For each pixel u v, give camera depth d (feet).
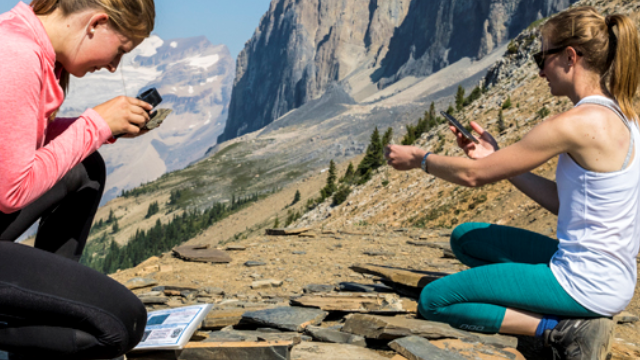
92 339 5.24
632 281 7.52
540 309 8.01
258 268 20.16
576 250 7.62
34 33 5.00
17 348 5.20
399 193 108.17
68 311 4.99
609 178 7.10
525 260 9.79
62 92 5.62
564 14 7.79
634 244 7.40
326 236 29.94
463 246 10.70
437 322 9.46
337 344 8.95
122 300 5.35
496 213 63.26
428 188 98.12
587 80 7.59
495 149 8.81
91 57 5.46
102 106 5.59
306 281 17.67
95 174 6.91
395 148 9.14
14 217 5.99
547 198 9.41
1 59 4.60
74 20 5.20
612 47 7.29
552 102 96.48
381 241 27.30
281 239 28.32
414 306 11.55
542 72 8.25
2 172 4.62
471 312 8.75
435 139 126.11
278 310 11.16
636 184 7.15
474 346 8.42
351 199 132.05
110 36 5.41
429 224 75.25
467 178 8.18
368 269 13.82
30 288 4.86
